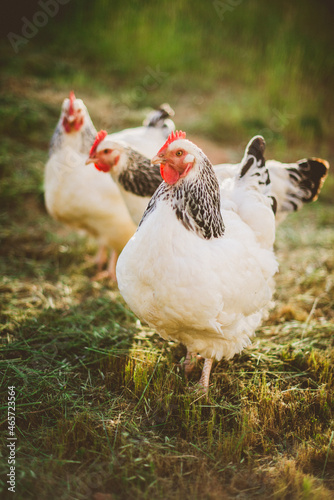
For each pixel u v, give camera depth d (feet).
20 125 22.40
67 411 9.04
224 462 8.10
